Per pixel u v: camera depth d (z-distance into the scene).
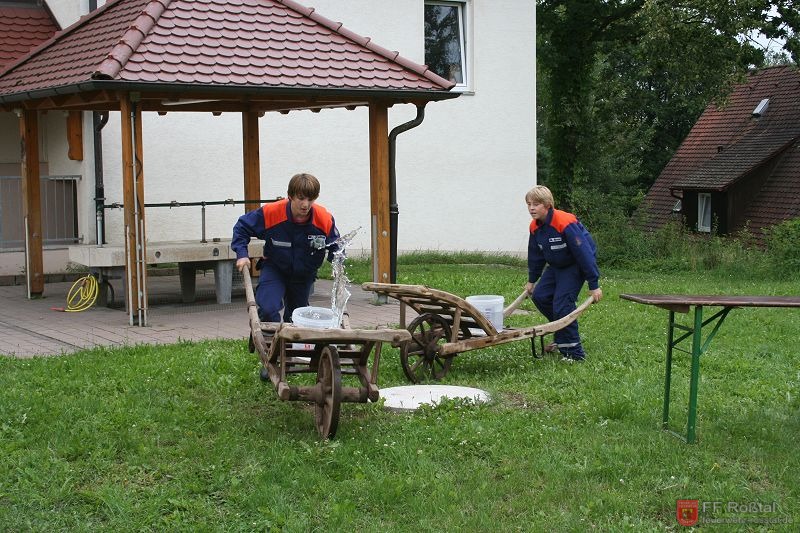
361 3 19.95
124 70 10.70
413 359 9.27
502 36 21.69
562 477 5.87
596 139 30.41
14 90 12.57
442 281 15.64
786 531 5.16
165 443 6.52
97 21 13.16
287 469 5.96
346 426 6.85
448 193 21.27
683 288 16.23
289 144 19.02
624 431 6.80
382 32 20.25
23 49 16.27
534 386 8.20
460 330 9.07
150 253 12.36
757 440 6.63
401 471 6.01
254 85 11.32
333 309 7.03
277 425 6.94
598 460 6.13
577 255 9.12
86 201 16.53
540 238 9.31
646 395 7.82
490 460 6.22
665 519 5.35
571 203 27.38
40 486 5.71
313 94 11.72
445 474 5.92
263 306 7.56
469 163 21.47
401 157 20.69
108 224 16.78
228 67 11.44
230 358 8.97
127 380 8.13
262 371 8.15
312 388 6.55
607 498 5.53
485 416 7.16
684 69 25.77
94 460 6.14
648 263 22.59
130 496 5.58
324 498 5.61
